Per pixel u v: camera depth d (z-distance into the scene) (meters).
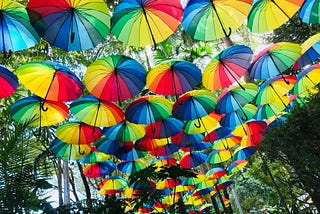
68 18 2.88
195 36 3.37
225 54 3.78
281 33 6.94
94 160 6.09
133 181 5.30
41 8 2.73
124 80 3.71
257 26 3.54
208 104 4.55
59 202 7.83
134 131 5.02
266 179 8.77
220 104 4.67
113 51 8.22
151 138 5.12
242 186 16.16
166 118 4.95
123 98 3.83
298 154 4.14
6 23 2.90
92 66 3.47
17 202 3.46
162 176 5.26
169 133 5.13
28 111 4.04
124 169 6.90
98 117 4.24
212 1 3.08
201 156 7.15
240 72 4.05
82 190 16.28
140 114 4.48
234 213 16.92
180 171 5.27
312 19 3.75
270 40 7.32
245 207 16.47
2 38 2.94
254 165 9.25
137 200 5.41
